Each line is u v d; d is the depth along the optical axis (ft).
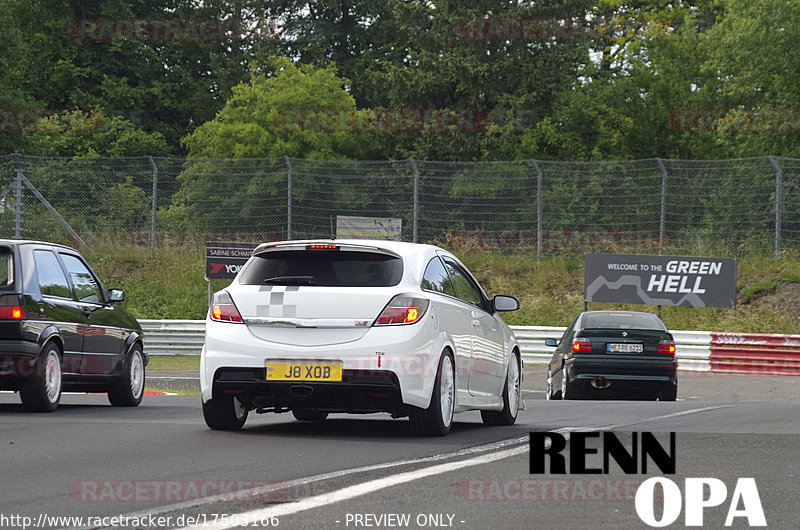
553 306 409.69
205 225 454.81
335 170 472.44
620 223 436.76
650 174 462.19
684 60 620.90
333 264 119.65
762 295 395.96
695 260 372.79
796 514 72.79
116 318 175.94
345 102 601.21
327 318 115.96
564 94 615.57
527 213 441.68
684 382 300.81
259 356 116.37
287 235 451.12
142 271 441.68
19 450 102.63
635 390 219.20
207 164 456.04
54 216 437.17
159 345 392.27
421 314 116.57
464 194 443.73
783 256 411.95
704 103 601.21
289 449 105.40
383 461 97.04
